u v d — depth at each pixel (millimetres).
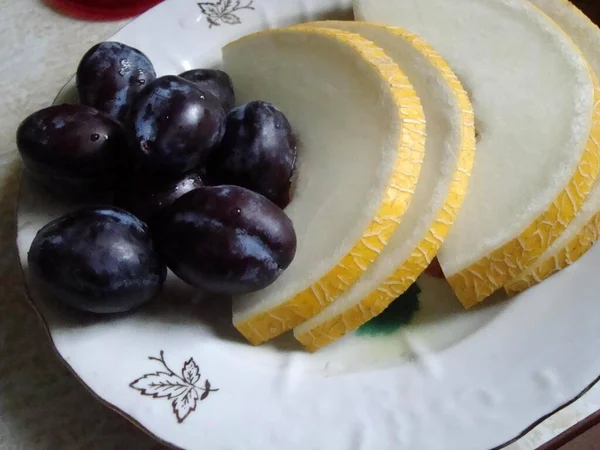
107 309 208
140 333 218
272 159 234
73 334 212
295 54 263
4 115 306
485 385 209
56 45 333
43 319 214
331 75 251
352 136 240
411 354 228
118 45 258
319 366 227
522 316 227
